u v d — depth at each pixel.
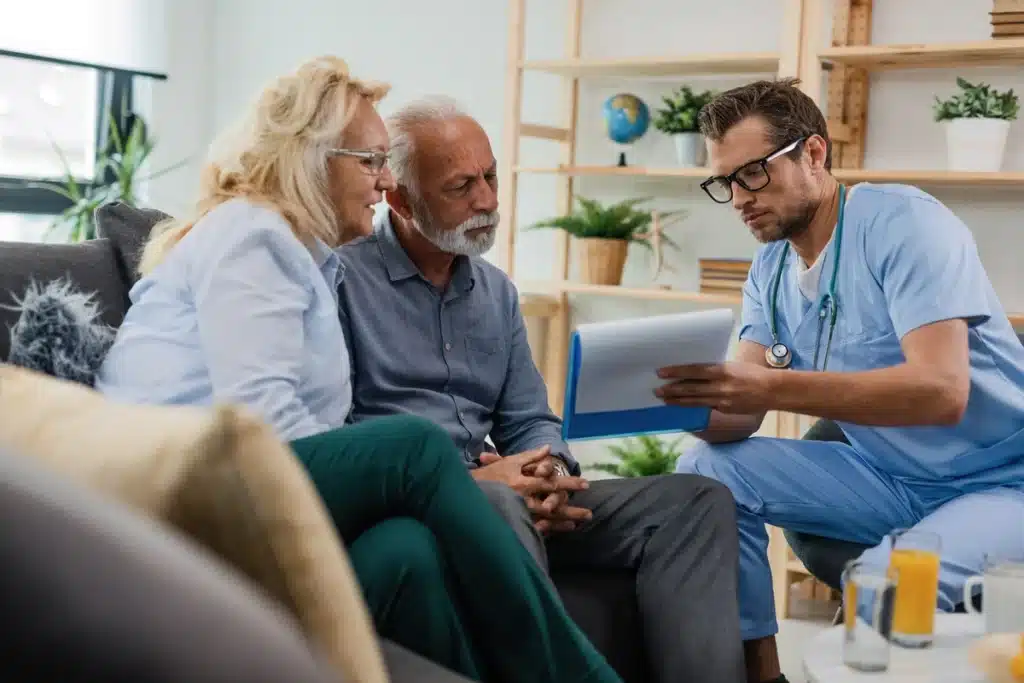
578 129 4.33
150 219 2.33
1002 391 2.34
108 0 4.71
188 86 5.04
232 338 1.81
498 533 1.60
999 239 3.64
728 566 2.14
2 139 4.59
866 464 2.52
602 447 4.36
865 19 3.69
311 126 2.01
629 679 2.16
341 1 4.80
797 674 3.00
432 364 2.36
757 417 2.55
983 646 1.49
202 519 0.84
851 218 2.42
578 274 4.29
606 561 2.23
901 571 1.66
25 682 0.43
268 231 1.88
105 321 2.10
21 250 2.08
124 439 0.86
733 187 2.44
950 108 3.45
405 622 1.55
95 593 0.44
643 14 4.20
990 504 2.26
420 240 2.37
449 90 4.59
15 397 0.97
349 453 1.62
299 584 0.86
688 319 2.08
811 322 2.50
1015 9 3.30
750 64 3.79
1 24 4.39
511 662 1.61
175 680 0.44
